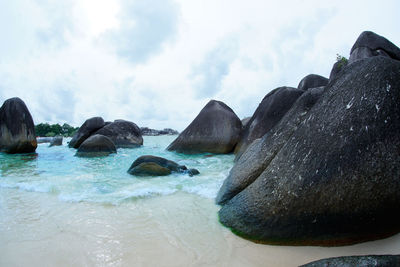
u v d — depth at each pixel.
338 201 2.77
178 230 3.34
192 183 5.72
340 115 3.12
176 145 12.15
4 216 3.81
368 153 2.78
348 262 2.01
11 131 12.23
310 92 4.44
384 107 2.90
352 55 8.92
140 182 5.86
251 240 3.06
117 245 2.93
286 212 2.97
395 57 8.48
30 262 2.59
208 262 2.61
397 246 2.69
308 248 2.86
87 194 4.90
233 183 4.35
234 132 11.39
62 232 3.26
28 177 6.57
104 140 11.65
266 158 4.14
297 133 3.53
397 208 2.67
